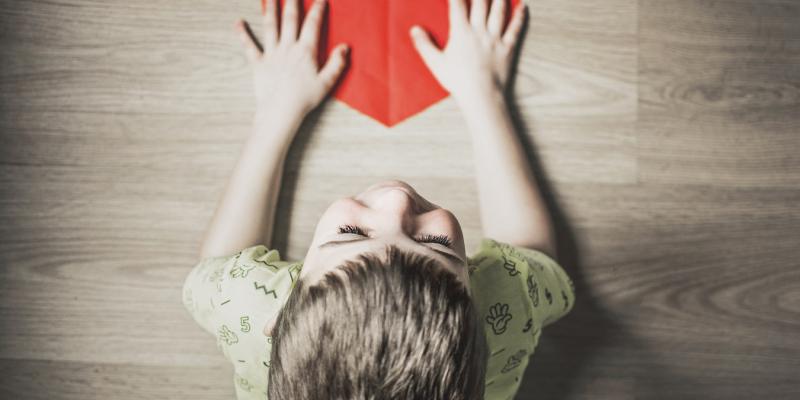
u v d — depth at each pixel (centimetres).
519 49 74
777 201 76
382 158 73
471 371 40
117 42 72
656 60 75
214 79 73
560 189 75
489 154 71
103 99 73
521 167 72
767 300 76
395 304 38
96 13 72
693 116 75
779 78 76
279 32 73
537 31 74
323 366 38
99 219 72
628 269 75
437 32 72
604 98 75
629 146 75
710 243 76
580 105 75
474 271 60
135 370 73
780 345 76
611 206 75
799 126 76
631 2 75
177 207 73
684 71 75
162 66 73
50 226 72
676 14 75
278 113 71
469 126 72
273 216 71
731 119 76
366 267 40
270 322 55
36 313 72
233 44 73
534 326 61
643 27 75
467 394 39
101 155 73
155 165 73
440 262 42
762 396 76
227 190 70
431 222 47
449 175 73
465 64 72
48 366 72
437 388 38
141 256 73
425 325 38
